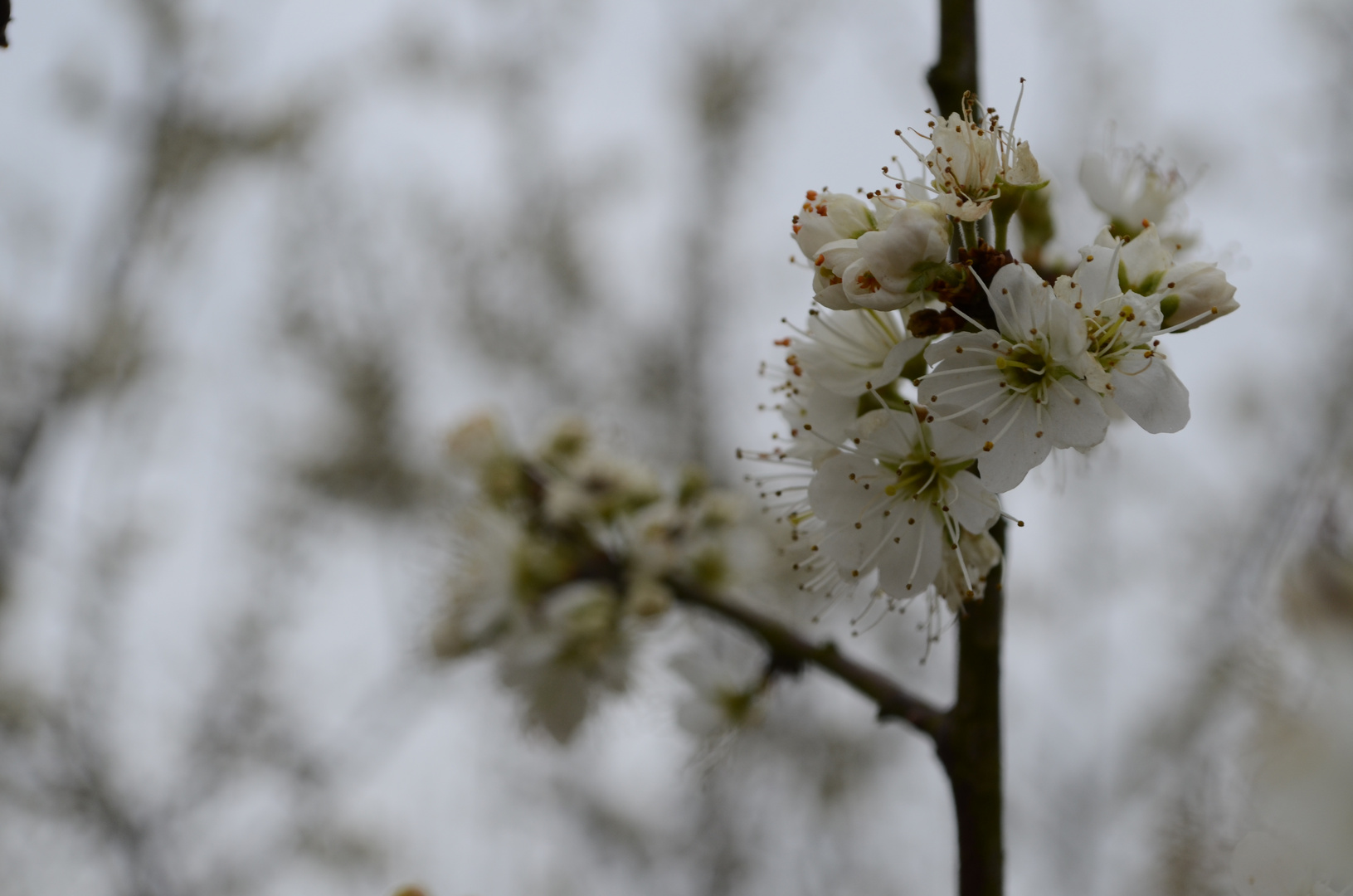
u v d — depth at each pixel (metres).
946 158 1.60
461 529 3.06
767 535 2.93
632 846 7.62
